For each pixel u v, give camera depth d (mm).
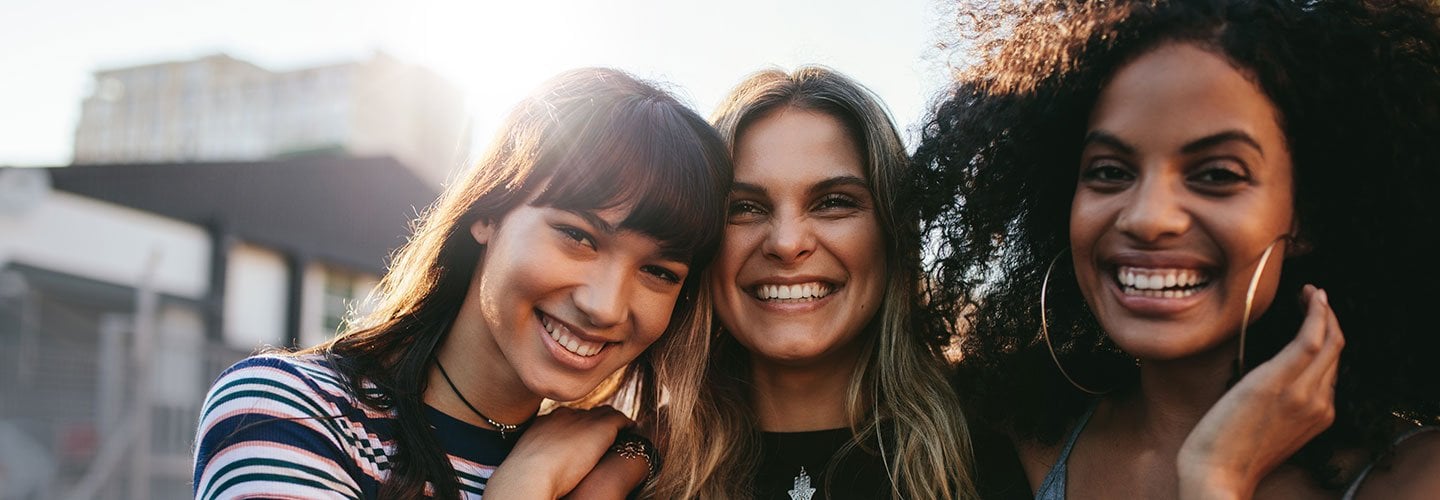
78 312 4629
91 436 3506
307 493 689
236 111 8789
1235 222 605
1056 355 782
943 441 837
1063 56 678
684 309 886
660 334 801
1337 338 603
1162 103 616
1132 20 627
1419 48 649
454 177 842
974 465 827
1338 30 624
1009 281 815
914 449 842
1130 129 627
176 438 3600
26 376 3518
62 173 4699
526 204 763
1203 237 616
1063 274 776
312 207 5797
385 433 750
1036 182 757
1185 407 687
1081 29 665
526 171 758
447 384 800
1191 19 613
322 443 712
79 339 4480
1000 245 816
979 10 801
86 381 3609
